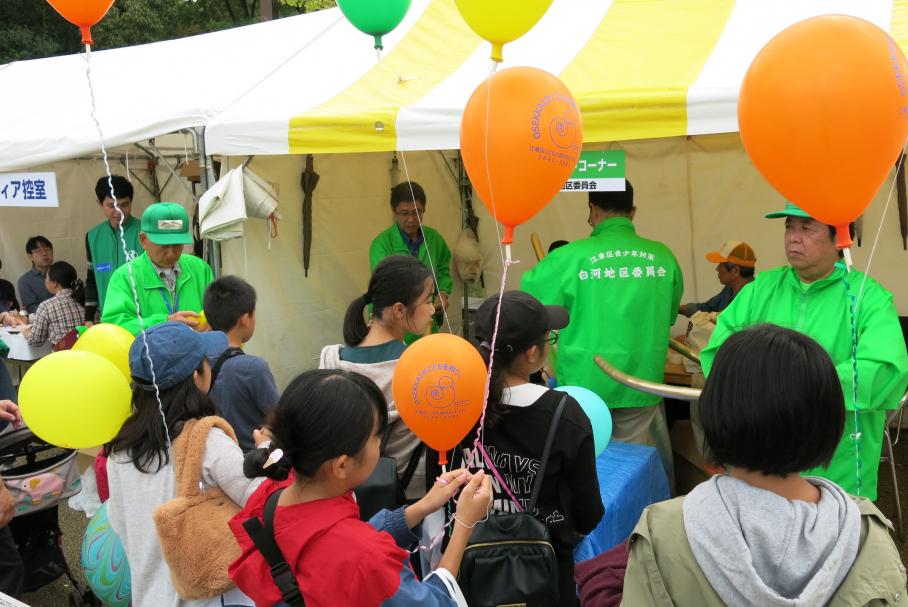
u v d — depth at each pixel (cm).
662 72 295
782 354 104
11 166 447
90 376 194
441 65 379
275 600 134
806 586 95
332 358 238
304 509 133
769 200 557
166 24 1756
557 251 329
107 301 373
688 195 580
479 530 170
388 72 386
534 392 185
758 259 568
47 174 443
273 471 129
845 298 243
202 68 503
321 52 459
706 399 109
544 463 178
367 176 563
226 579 180
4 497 244
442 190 649
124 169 770
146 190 784
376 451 140
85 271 766
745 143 166
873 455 239
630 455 299
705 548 102
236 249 440
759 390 102
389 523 167
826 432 102
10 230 720
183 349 192
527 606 163
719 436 106
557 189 193
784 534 99
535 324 187
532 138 182
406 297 232
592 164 300
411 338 492
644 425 336
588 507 186
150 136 390
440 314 555
